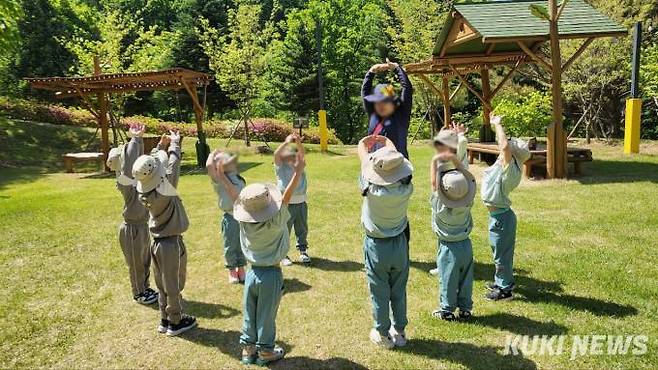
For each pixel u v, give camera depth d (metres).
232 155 3.57
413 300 4.52
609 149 13.66
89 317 4.40
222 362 3.57
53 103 26.95
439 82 21.02
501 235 4.27
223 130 22.44
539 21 9.88
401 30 26.28
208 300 4.69
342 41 33.47
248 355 3.53
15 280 5.32
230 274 5.14
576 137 18.33
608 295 4.40
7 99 21.30
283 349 3.70
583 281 4.73
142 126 4.54
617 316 4.01
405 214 3.56
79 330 4.15
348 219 7.55
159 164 3.83
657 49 14.84
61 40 24.84
